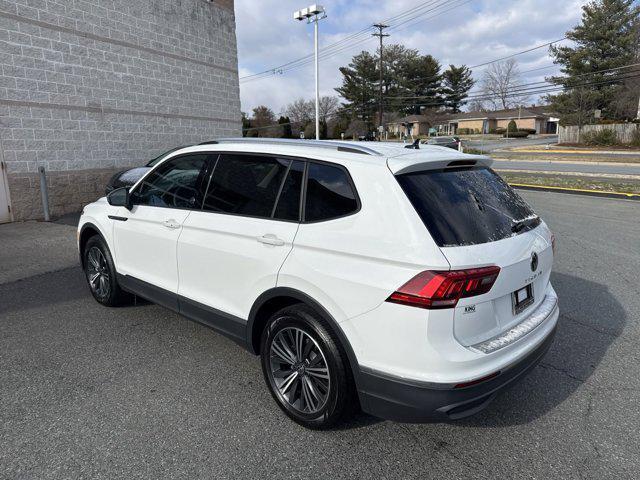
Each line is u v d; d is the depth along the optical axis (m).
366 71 77.38
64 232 8.66
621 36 46.94
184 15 13.91
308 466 2.59
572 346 4.08
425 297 2.31
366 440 2.82
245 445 2.75
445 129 82.69
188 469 2.54
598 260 6.73
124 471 2.52
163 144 13.51
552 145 47.22
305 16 28.30
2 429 2.85
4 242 7.80
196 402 3.19
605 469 2.59
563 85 49.12
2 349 3.92
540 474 2.54
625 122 45.72
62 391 3.29
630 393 3.36
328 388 2.75
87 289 5.45
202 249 3.45
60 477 2.46
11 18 9.46
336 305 2.62
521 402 3.25
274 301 3.08
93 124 11.37
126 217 4.24
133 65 12.35
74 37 10.75
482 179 3.06
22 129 9.83
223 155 3.54
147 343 4.06
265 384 3.44
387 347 2.45
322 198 2.84
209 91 15.08
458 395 2.38
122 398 3.21
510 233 2.80
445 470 2.57
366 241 2.56
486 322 2.52
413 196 2.55
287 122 71.75
